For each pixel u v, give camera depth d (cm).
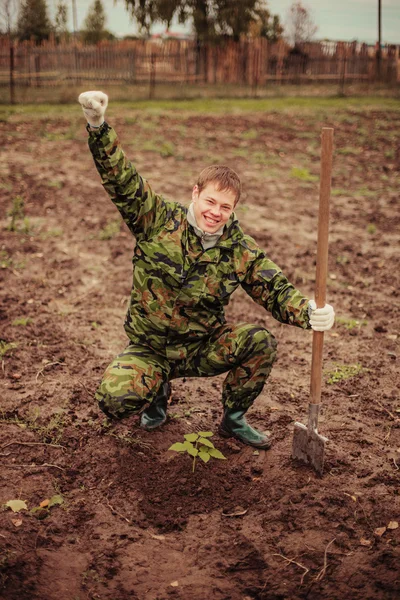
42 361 464
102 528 306
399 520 312
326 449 367
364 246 757
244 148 1294
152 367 330
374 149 1347
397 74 2628
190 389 435
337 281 649
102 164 295
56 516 311
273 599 269
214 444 367
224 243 314
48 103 1872
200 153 1225
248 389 348
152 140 1311
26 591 266
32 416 392
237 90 2333
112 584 275
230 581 279
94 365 463
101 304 578
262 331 337
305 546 297
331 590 273
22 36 3722
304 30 3603
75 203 867
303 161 1218
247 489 333
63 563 283
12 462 349
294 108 1886
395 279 655
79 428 381
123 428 381
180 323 325
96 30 4297
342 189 1031
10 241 718
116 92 2152
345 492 330
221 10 3156
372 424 399
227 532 306
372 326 550
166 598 269
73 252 700
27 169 1027
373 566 285
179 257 313
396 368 475
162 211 316
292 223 843
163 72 2352
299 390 439
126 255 699
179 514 317
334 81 2595
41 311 552
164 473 343
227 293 324
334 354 497
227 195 303
